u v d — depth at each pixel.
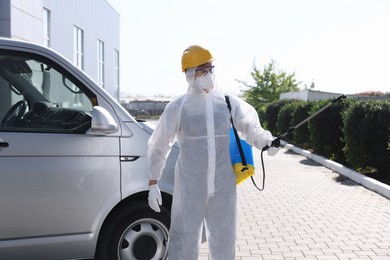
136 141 3.98
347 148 10.62
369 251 5.20
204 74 3.43
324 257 4.99
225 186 3.39
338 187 9.23
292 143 18.70
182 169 3.43
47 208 3.68
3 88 3.84
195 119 3.39
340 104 12.70
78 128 3.84
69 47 22.42
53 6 19.92
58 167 3.71
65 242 3.76
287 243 5.48
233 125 3.50
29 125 3.75
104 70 30.75
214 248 3.45
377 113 9.82
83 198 3.77
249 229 6.10
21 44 3.87
